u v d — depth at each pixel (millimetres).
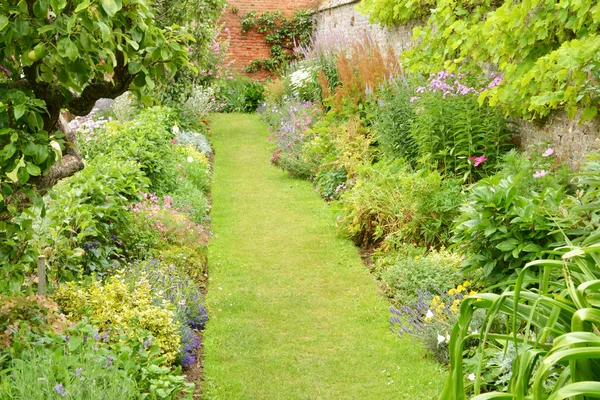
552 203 4492
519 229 4461
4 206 3168
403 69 9891
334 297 5625
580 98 5043
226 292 5734
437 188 6352
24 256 3393
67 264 4703
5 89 2906
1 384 2924
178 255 5770
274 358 4477
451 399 2215
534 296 2156
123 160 7508
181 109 12352
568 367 1969
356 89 10234
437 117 7008
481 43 6676
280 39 20438
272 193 9297
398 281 5562
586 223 4148
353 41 13398
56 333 3447
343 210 7297
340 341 4754
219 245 7059
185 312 4801
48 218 4801
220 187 9648
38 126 2912
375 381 4129
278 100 15578
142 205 6281
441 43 7957
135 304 4262
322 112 11859
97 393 2980
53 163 3027
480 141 6781
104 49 2838
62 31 2758
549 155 6016
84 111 3275
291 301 5543
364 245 6914
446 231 6129
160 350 4008
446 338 4211
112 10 2652
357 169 7566
